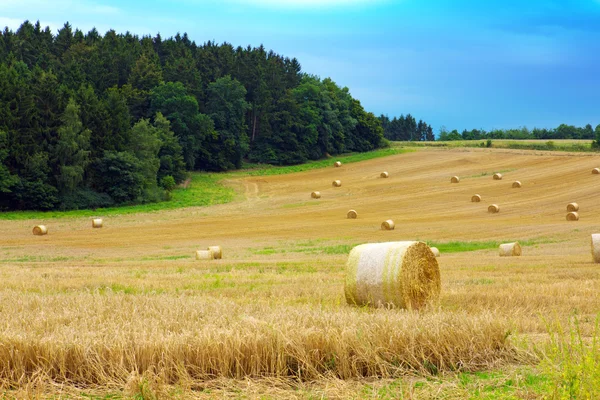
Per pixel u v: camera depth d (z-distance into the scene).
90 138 93.25
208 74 144.75
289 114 138.50
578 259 34.72
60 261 41.72
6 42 133.12
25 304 15.16
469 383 8.70
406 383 8.82
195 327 10.70
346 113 152.12
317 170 121.06
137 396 8.08
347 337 9.53
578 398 7.04
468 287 21.00
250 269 31.25
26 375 8.74
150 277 26.03
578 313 15.52
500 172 105.56
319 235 59.88
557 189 86.31
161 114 110.75
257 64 156.12
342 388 8.39
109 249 51.66
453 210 76.31
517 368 9.40
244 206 85.75
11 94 91.25
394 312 14.26
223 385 8.57
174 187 103.31
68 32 151.50
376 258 16.92
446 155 128.50
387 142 158.25
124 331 10.02
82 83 105.69
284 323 10.37
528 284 21.75
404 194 91.12
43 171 86.31
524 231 56.69
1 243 55.72
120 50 138.88
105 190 91.94
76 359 8.89
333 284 22.81
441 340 9.82
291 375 9.00
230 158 126.06
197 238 59.34
